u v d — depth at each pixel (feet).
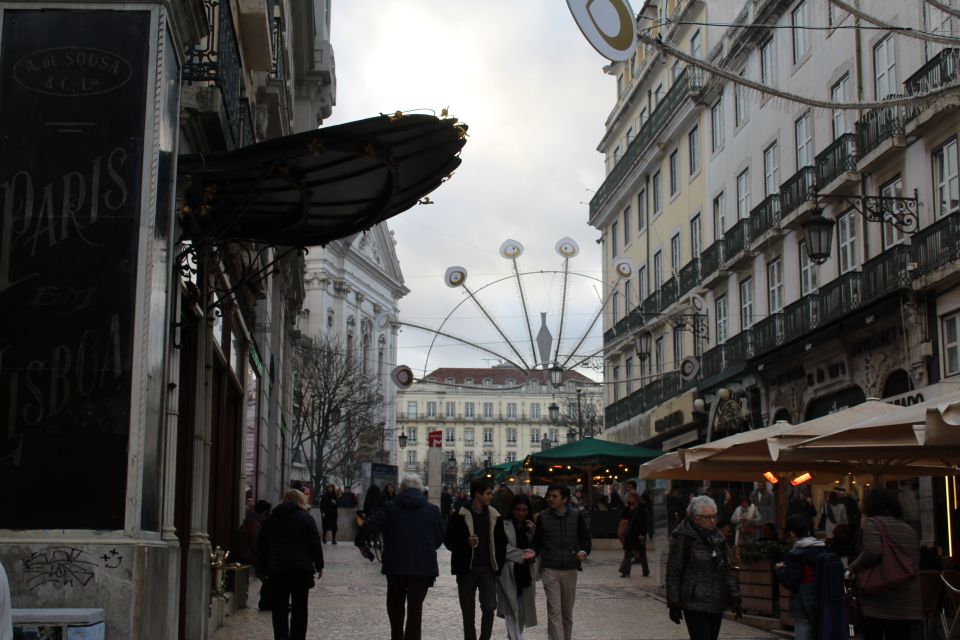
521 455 470.80
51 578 22.33
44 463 23.04
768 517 68.03
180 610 31.60
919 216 68.80
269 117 68.74
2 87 24.40
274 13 62.64
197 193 28.60
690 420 109.19
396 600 32.37
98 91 24.53
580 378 291.99
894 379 72.08
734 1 107.76
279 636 31.94
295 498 32.65
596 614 44.57
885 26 36.40
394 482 134.82
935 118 65.98
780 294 92.89
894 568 26.73
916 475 43.24
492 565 32.68
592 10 29.50
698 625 25.73
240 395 55.36
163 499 28.17
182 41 26.76
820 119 84.02
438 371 481.05
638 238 138.72
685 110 115.85
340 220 33.19
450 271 100.83
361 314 307.99
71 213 24.03
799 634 27.84
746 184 101.19
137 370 23.50
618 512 101.30
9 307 23.58
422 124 27.86
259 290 49.14
